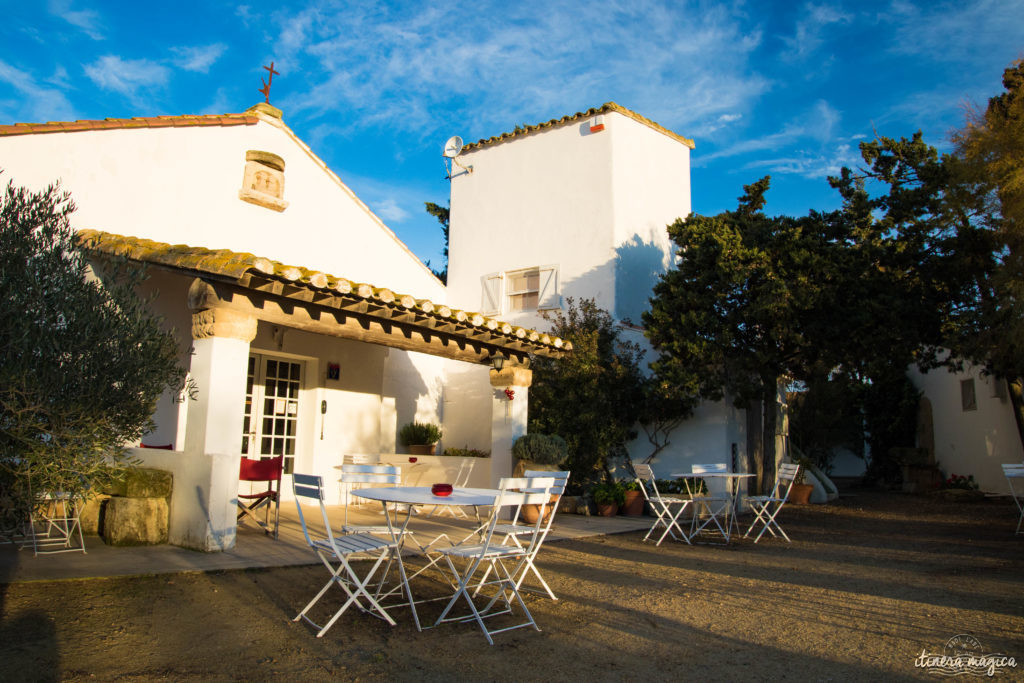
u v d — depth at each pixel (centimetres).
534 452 888
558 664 371
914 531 941
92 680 318
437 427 1262
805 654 394
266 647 379
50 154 787
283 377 1019
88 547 582
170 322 793
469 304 1393
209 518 585
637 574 614
